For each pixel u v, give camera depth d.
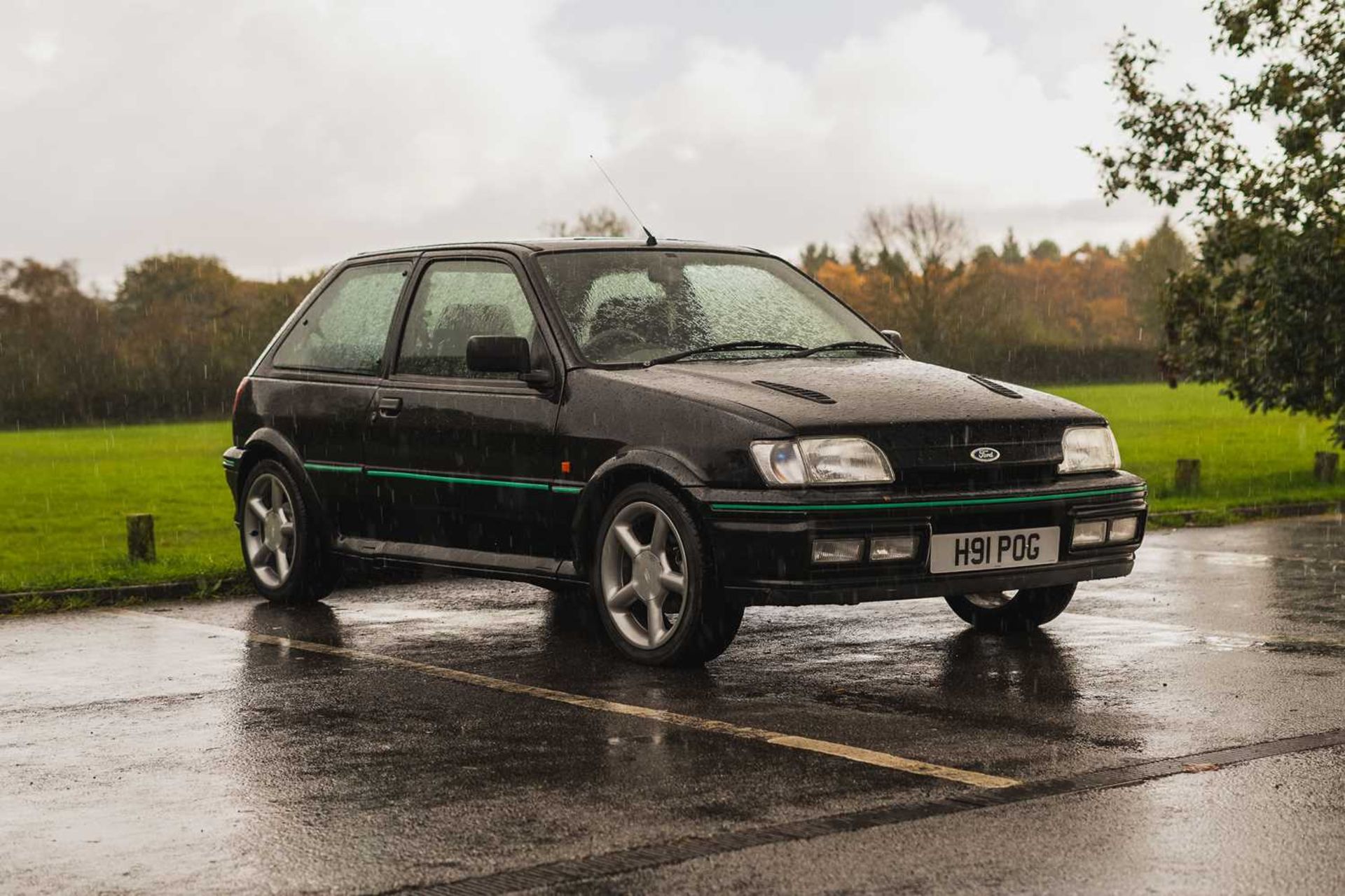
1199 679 6.47
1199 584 9.47
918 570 6.39
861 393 6.71
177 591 9.25
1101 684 6.38
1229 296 17.56
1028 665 6.82
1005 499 6.57
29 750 5.39
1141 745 5.27
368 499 8.03
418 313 7.97
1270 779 4.79
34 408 51.38
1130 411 46.34
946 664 6.85
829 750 5.23
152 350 53.00
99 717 5.92
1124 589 9.26
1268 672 6.62
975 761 5.05
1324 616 8.18
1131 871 3.87
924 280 65.00
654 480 6.66
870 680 6.51
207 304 55.50
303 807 4.60
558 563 7.14
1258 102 16.53
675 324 7.39
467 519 7.48
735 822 4.35
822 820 4.35
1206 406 49.22
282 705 6.10
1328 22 16.33
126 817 4.53
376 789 4.79
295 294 55.38
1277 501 15.01
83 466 30.05
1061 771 4.90
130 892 3.85
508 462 7.20
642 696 6.21
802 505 6.17
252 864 4.05
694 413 6.52
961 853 4.03
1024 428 6.77
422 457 7.66
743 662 6.93
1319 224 16.41
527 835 4.25
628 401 6.75
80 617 8.51
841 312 8.04
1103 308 102.50
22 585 9.21
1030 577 6.67
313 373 8.48
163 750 5.36
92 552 13.74
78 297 54.09
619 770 4.98
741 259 8.09
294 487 8.52
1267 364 16.89
